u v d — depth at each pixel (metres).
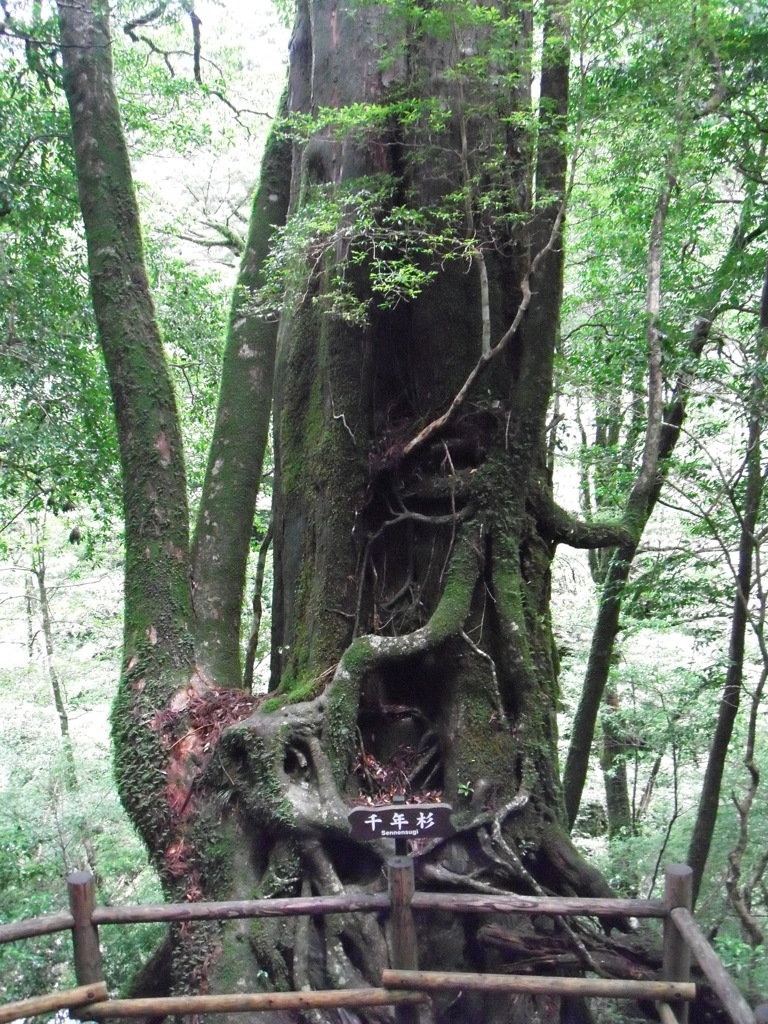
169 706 6.30
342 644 6.29
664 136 6.47
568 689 14.38
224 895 5.38
